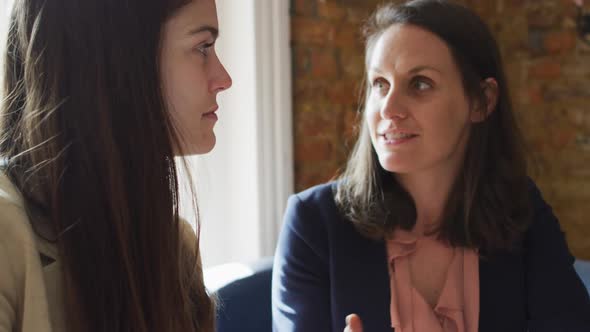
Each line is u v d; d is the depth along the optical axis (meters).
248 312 1.29
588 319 1.11
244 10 1.61
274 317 1.15
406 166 1.04
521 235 1.15
